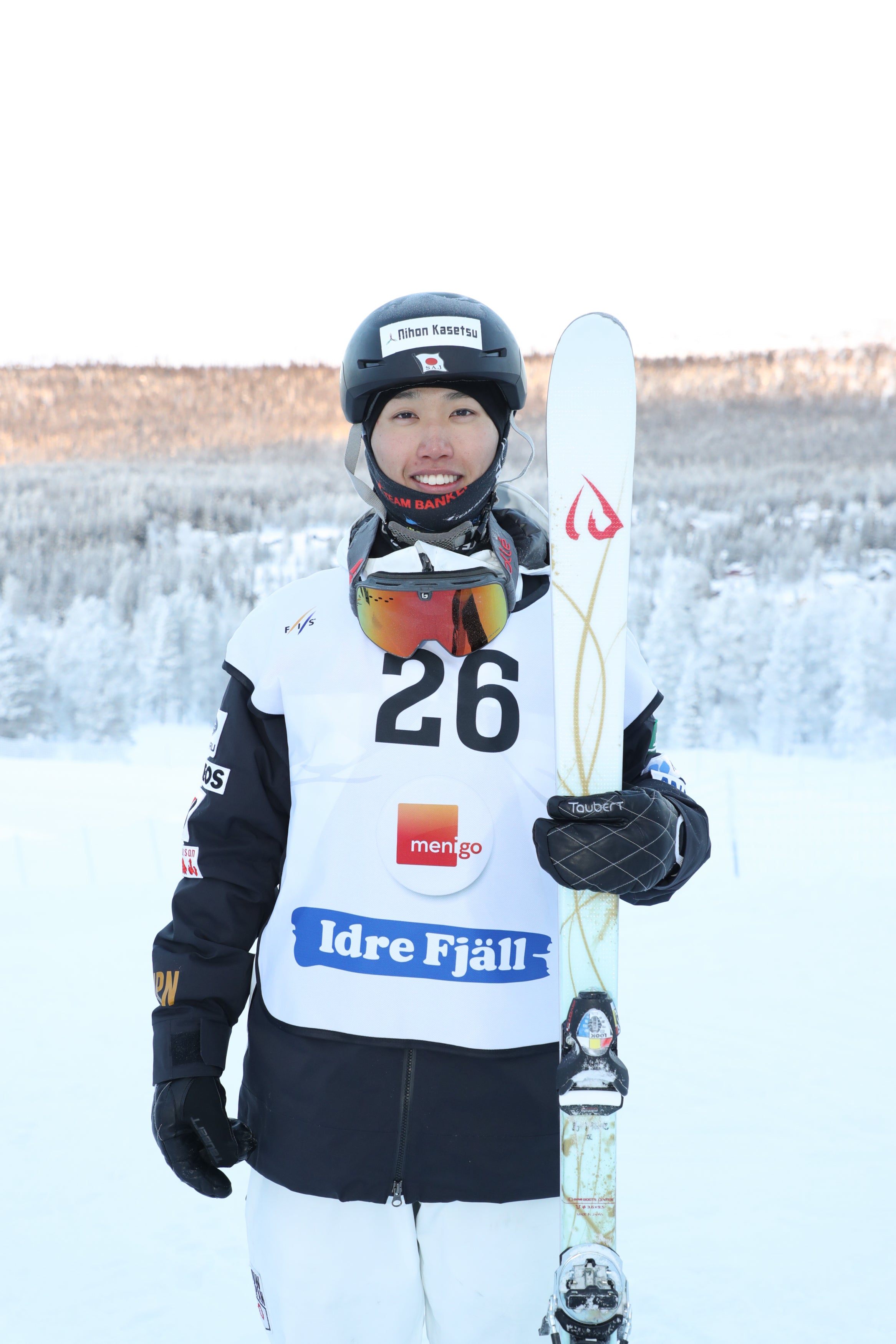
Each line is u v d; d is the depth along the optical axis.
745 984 6.06
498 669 1.21
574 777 1.15
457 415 1.25
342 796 1.19
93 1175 3.22
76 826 21.72
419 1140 1.15
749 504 95.38
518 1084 1.16
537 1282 1.17
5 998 5.91
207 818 1.28
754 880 10.53
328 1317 1.16
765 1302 2.36
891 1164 3.22
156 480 104.50
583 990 1.11
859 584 50.22
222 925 1.26
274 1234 1.19
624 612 1.17
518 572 1.25
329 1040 1.16
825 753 45.62
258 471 112.31
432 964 1.16
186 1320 2.33
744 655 47.72
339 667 1.23
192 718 58.62
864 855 13.30
